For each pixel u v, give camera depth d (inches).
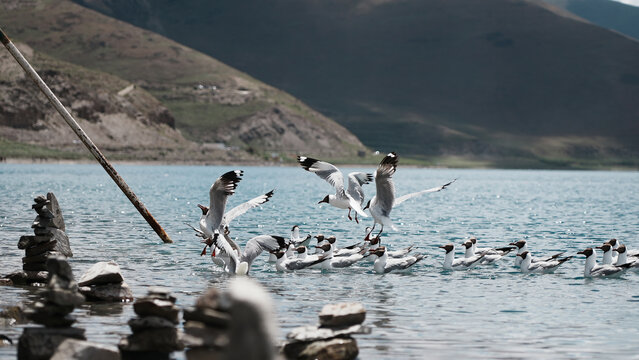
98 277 828.6
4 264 1088.8
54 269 631.2
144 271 1056.8
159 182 4785.9
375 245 1229.1
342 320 655.1
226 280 995.3
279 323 747.4
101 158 1233.4
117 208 2336.4
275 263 1167.6
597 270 1080.8
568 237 1696.6
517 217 2325.3
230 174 856.3
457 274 1098.7
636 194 4365.2
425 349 664.4
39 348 589.9
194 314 623.5
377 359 631.2
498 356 646.5
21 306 740.7
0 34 1119.0
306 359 619.8
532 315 812.0
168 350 615.5
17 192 3129.9
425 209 2677.2
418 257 1155.3
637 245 1553.9
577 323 775.7
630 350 669.9
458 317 796.0
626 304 878.4
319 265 1126.4
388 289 965.2
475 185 5861.2
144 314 624.4
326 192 3951.8
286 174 7815.0
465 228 1892.2
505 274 1101.1
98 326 711.1
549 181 7475.4
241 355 295.3
